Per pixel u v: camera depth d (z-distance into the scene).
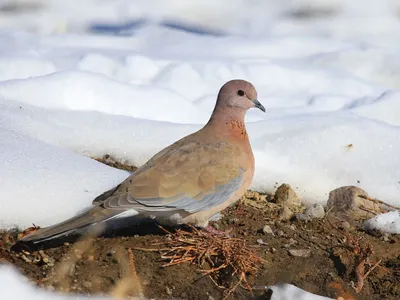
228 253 9.34
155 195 9.30
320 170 12.10
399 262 10.08
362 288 9.57
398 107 14.41
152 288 8.94
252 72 15.55
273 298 8.98
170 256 9.33
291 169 12.05
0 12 19.89
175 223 10.00
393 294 9.55
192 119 13.28
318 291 9.47
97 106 12.87
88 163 10.67
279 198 11.47
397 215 10.89
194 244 9.52
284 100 14.66
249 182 10.23
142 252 9.41
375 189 11.98
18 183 9.83
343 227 10.84
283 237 10.24
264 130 12.49
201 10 21.00
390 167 12.18
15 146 10.59
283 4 20.94
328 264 9.75
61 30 19.36
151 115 13.08
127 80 14.97
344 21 20.05
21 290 8.38
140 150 11.99
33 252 9.20
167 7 21.16
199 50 17.22
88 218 8.95
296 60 17.09
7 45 16.33
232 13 20.75
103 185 10.22
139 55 15.69
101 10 20.66
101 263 9.12
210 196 9.63
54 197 9.82
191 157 9.72
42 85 12.71
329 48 17.72
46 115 12.25
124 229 9.97
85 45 17.31
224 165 9.80
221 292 9.09
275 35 19.00
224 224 10.50
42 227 9.55
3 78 14.29
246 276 9.36
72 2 20.84
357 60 16.88
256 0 21.36
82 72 13.12
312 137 12.34
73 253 9.22
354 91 15.45
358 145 12.34
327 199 11.86
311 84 15.52
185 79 15.05
